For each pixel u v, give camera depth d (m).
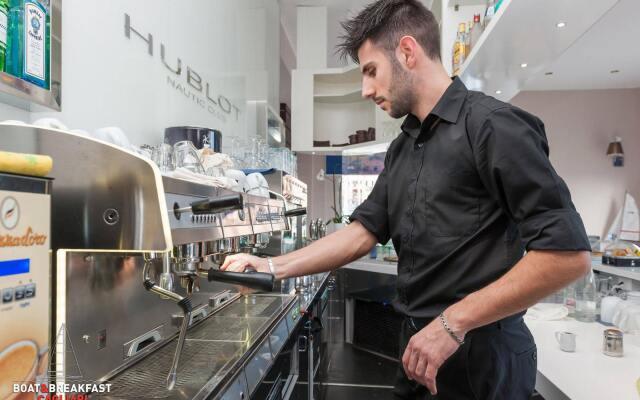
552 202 0.82
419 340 0.88
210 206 0.79
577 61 4.60
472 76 2.29
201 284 1.29
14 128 0.69
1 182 0.48
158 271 0.96
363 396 2.82
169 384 0.77
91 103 1.35
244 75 3.25
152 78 1.75
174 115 1.97
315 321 2.00
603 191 5.50
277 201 1.68
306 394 1.78
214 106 2.57
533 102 5.61
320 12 4.71
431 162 1.05
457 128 1.00
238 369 0.91
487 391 0.94
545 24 1.64
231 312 1.44
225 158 1.48
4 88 0.90
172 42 1.96
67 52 1.24
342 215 4.56
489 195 0.97
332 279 3.37
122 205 0.71
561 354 1.23
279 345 1.23
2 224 0.48
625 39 4.02
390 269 3.45
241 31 3.17
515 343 0.97
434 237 1.03
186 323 0.79
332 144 4.67
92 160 0.71
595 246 3.96
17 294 0.51
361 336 3.88
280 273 1.23
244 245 1.52
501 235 0.97
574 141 5.55
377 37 1.07
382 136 3.90
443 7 2.41
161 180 0.72
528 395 0.99
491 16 1.90
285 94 6.94
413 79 1.06
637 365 1.14
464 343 0.96
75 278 0.70
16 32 0.95
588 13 1.56
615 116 5.51
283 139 4.71
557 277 0.79
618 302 1.56
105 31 1.42
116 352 0.82
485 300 0.84
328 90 4.62
